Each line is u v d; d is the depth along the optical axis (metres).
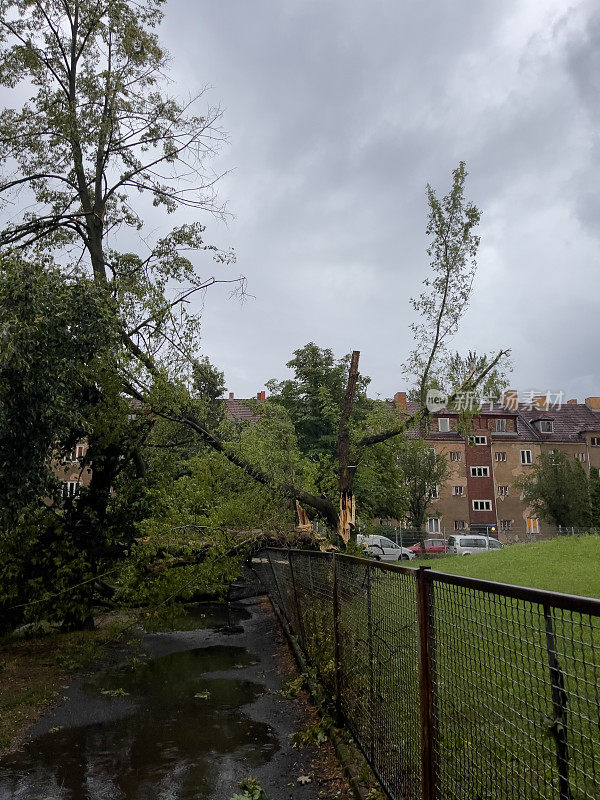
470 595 2.80
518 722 2.32
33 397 9.59
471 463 54.81
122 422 12.16
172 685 8.98
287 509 14.37
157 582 11.71
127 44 15.16
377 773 4.66
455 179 15.06
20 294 9.80
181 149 16.09
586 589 12.59
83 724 7.21
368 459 15.44
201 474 12.91
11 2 14.98
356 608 5.49
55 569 12.54
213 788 5.25
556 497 42.38
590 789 1.88
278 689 8.54
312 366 31.86
